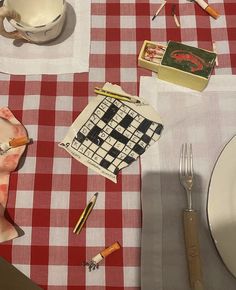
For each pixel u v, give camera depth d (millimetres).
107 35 498
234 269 390
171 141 455
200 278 400
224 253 396
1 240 407
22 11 464
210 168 446
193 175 443
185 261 417
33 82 479
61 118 467
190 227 412
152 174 444
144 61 469
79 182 444
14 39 490
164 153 451
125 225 432
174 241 424
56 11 468
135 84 479
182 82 469
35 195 440
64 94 475
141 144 453
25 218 433
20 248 424
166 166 446
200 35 497
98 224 432
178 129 460
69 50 491
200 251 417
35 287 364
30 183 443
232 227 403
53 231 430
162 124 460
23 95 475
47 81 480
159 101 470
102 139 455
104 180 445
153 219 430
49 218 434
